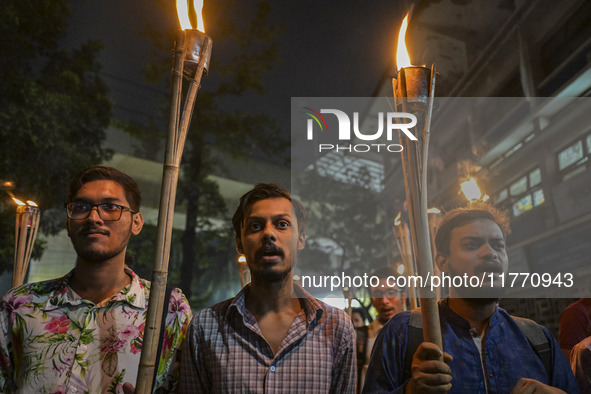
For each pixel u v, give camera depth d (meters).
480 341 1.21
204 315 1.29
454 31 6.69
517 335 1.23
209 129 7.99
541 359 1.20
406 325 1.20
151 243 8.28
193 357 1.24
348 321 1.26
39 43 7.05
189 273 8.19
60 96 6.88
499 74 5.94
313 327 1.25
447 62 6.79
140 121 8.46
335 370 1.23
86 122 7.36
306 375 1.17
